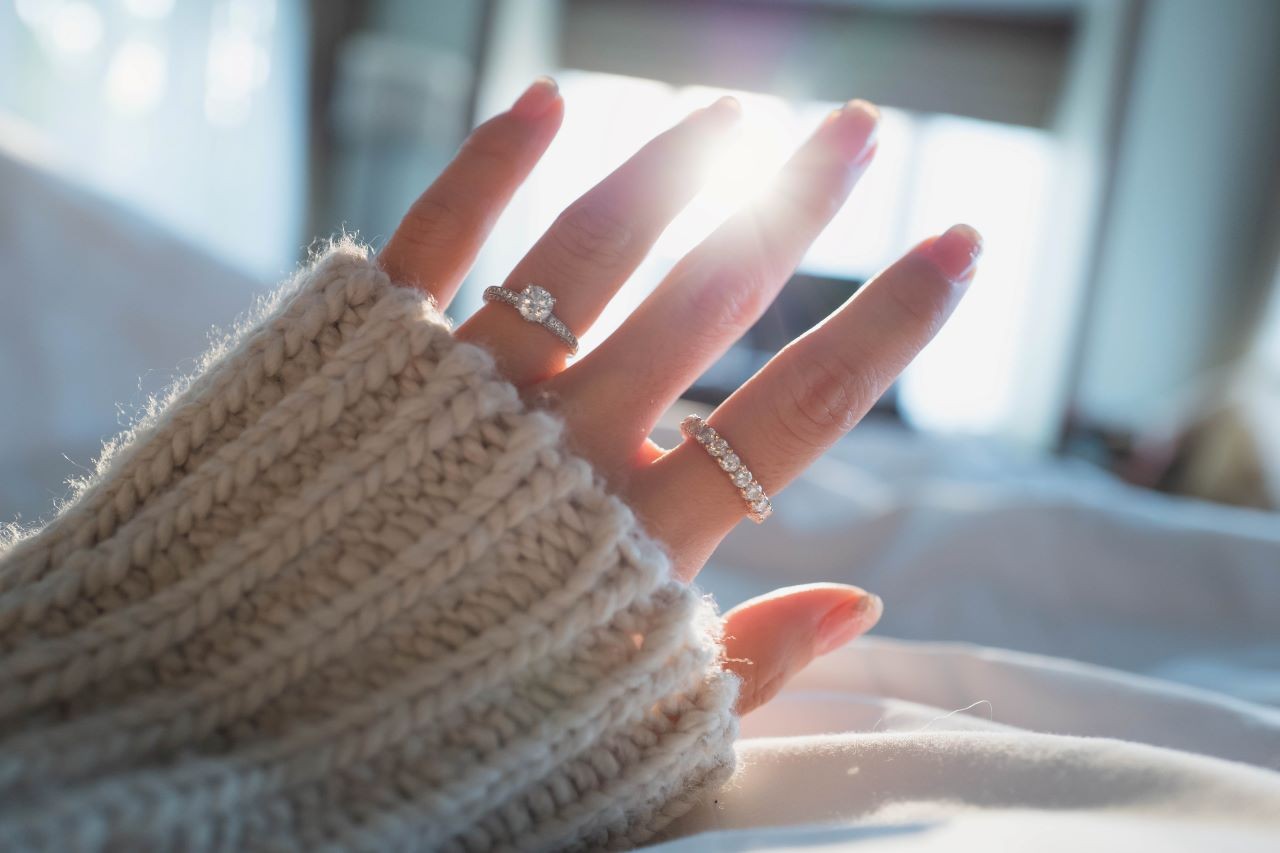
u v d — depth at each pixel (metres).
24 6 1.49
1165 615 0.41
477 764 0.22
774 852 0.21
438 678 0.22
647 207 0.28
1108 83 1.84
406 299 0.24
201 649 0.22
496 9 1.97
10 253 0.55
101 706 0.22
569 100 2.20
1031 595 0.42
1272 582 0.41
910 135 2.15
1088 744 0.23
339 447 0.24
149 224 0.64
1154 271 1.89
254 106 1.82
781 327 1.85
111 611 0.23
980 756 0.23
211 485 0.23
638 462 0.27
